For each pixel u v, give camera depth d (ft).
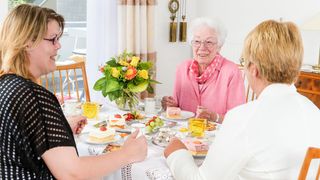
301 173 3.58
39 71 4.10
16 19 3.85
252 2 13.73
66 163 3.74
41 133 3.68
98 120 7.01
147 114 7.55
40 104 3.73
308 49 12.69
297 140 3.65
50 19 4.00
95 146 5.58
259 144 3.62
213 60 7.98
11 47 3.83
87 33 11.78
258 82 3.98
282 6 13.05
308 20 12.54
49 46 4.00
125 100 7.09
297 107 3.76
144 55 12.58
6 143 3.71
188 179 4.14
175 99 8.41
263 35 3.76
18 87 3.69
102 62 12.08
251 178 3.72
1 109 3.66
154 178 4.66
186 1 14.87
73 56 12.99
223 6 14.53
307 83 11.27
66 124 4.06
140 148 4.42
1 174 3.81
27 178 3.85
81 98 12.34
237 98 7.79
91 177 3.93
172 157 4.55
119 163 4.17
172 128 6.61
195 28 7.89
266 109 3.72
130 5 11.93
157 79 14.46
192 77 8.13
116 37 12.25
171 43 14.71
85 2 12.83
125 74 6.77
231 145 3.72
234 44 14.40
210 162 3.91
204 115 7.14
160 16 14.08
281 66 3.71
